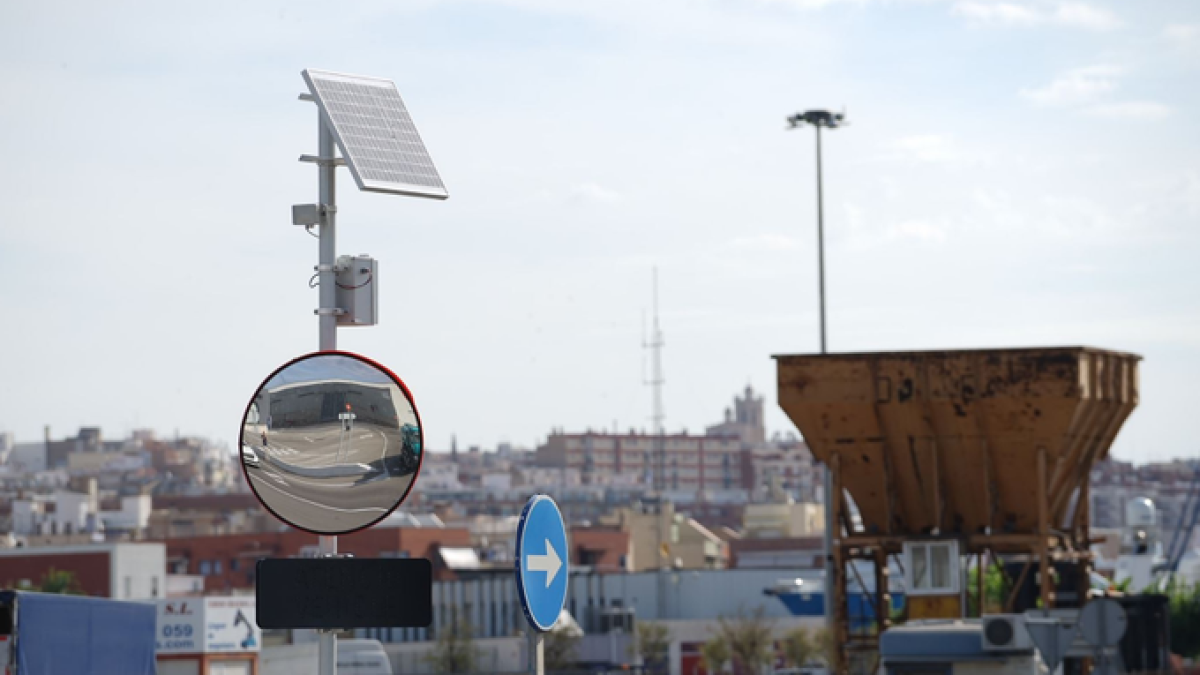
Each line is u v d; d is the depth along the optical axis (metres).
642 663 152.75
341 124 16.16
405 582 14.13
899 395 58.16
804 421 59.59
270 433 14.69
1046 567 57.34
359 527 14.61
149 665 43.72
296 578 13.97
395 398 14.72
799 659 143.88
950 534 58.25
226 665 79.75
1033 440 57.31
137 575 159.62
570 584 167.88
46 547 158.88
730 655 147.00
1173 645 101.94
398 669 141.50
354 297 15.98
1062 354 56.78
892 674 35.59
